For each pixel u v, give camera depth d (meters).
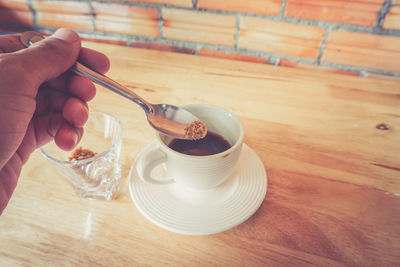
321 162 0.33
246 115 0.40
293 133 0.37
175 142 0.31
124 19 0.62
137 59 0.53
